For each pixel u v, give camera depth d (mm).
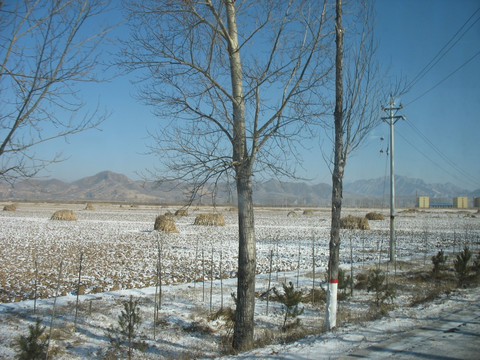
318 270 16016
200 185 6816
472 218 64812
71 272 14453
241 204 7242
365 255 21641
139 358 7004
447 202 195875
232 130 7348
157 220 34094
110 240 26469
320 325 8703
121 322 7309
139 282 13062
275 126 7309
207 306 10211
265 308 10430
